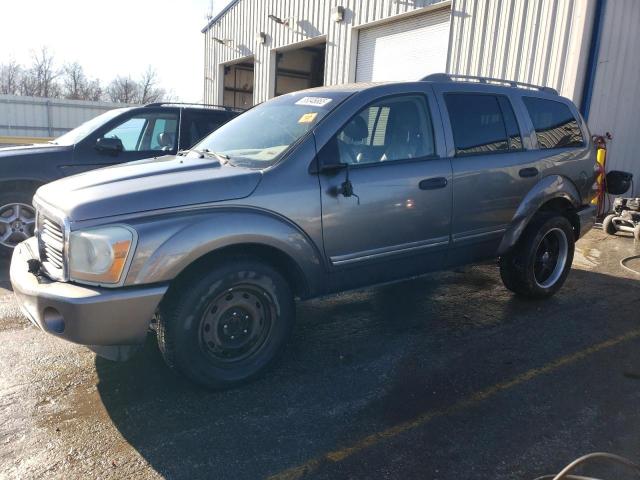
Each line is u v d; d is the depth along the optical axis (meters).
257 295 3.48
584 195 5.48
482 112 4.64
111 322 3.00
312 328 4.57
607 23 8.69
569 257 5.38
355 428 3.09
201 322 3.26
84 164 6.24
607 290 5.72
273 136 3.90
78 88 48.03
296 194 3.52
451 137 4.36
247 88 22.19
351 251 3.82
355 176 3.78
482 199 4.50
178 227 3.11
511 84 5.14
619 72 9.25
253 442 2.94
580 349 4.20
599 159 9.12
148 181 3.34
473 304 5.21
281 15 16.22
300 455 2.84
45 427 3.04
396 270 4.16
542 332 4.53
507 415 3.24
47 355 3.92
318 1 14.36
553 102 5.34
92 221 3.02
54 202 3.32
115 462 2.75
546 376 3.74
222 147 4.14
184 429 3.05
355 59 13.36
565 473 2.48
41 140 18.12
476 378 3.71
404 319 4.80
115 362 3.83
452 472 2.71
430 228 4.21
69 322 2.97
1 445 2.87
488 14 9.62
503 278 5.23
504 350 4.16
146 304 3.05
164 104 7.00
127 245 3.00
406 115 4.18
